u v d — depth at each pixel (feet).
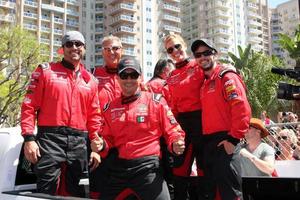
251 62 101.19
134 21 263.70
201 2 319.06
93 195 12.09
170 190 13.07
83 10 266.57
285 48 75.82
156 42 274.57
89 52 266.36
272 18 395.34
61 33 250.37
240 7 328.08
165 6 281.54
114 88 14.21
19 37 81.15
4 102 75.92
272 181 11.46
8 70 85.25
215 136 10.89
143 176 10.00
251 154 13.87
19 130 11.33
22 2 230.48
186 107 12.87
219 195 10.68
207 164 11.03
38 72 11.64
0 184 10.36
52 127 11.27
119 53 14.43
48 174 10.87
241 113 10.33
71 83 11.75
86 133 12.07
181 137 10.40
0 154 10.73
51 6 245.86
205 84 11.35
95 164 11.86
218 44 310.24
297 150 18.19
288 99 12.30
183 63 13.38
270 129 18.43
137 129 10.27
